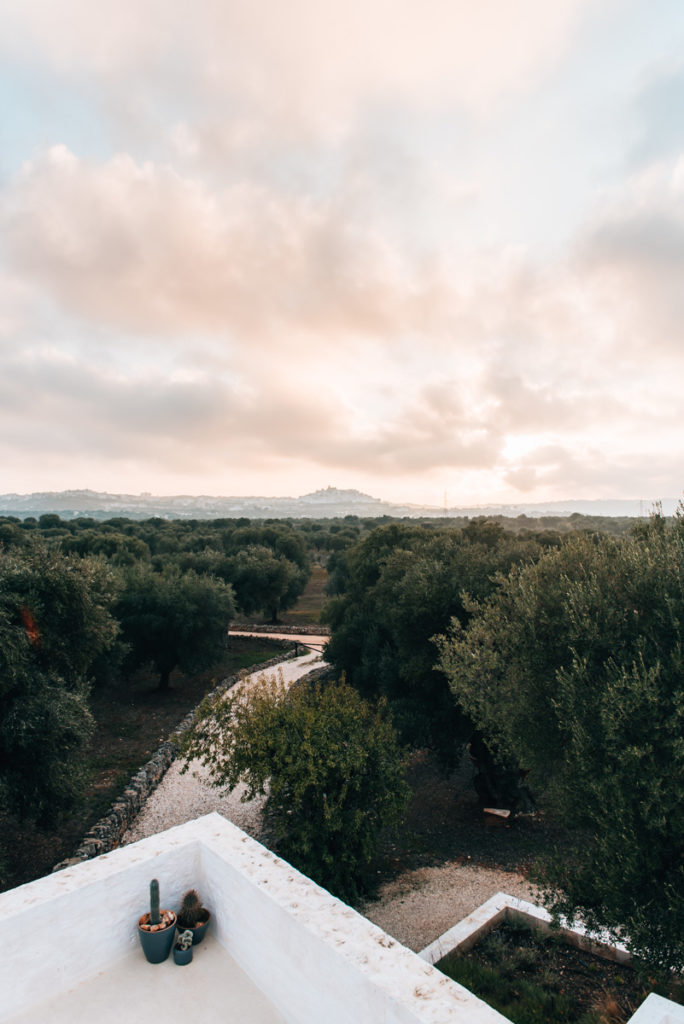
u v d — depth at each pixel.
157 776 21.27
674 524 10.66
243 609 53.91
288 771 13.29
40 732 14.16
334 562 68.25
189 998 4.52
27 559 16.31
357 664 29.70
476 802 20.92
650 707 8.04
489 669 13.88
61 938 4.54
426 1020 3.22
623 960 10.23
